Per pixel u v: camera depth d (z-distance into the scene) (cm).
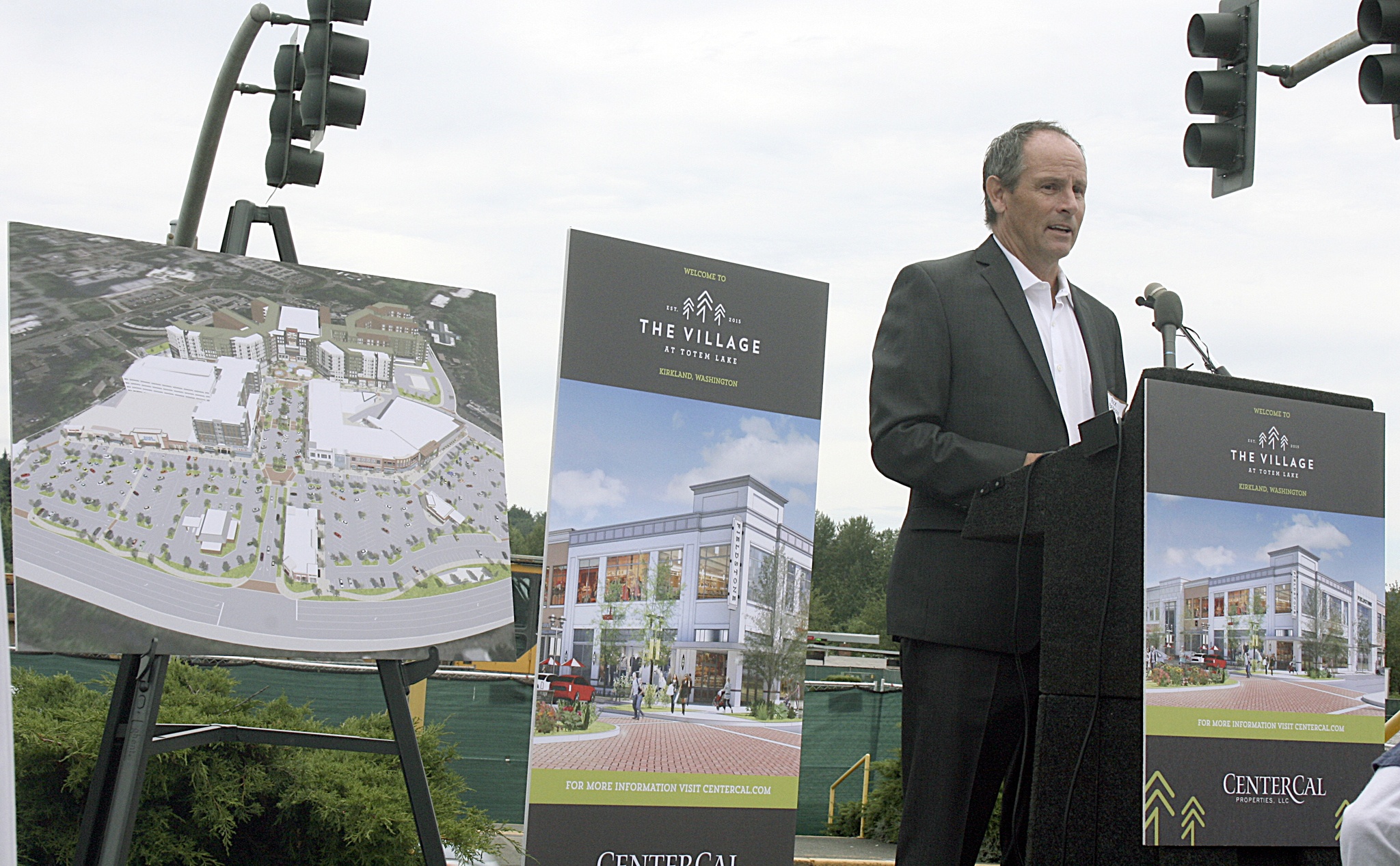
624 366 351
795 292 379
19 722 401
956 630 337
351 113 503
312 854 425
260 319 298
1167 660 260
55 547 248
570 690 336
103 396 269
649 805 341
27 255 282
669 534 352
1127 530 267
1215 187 519
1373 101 473
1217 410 272
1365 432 291
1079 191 363
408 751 273
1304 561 278
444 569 289
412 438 302
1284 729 270
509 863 454
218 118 532
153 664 252
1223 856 264
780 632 365
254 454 280
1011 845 327
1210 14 501
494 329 334
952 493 332
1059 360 370
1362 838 216
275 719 443
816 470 377
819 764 832
